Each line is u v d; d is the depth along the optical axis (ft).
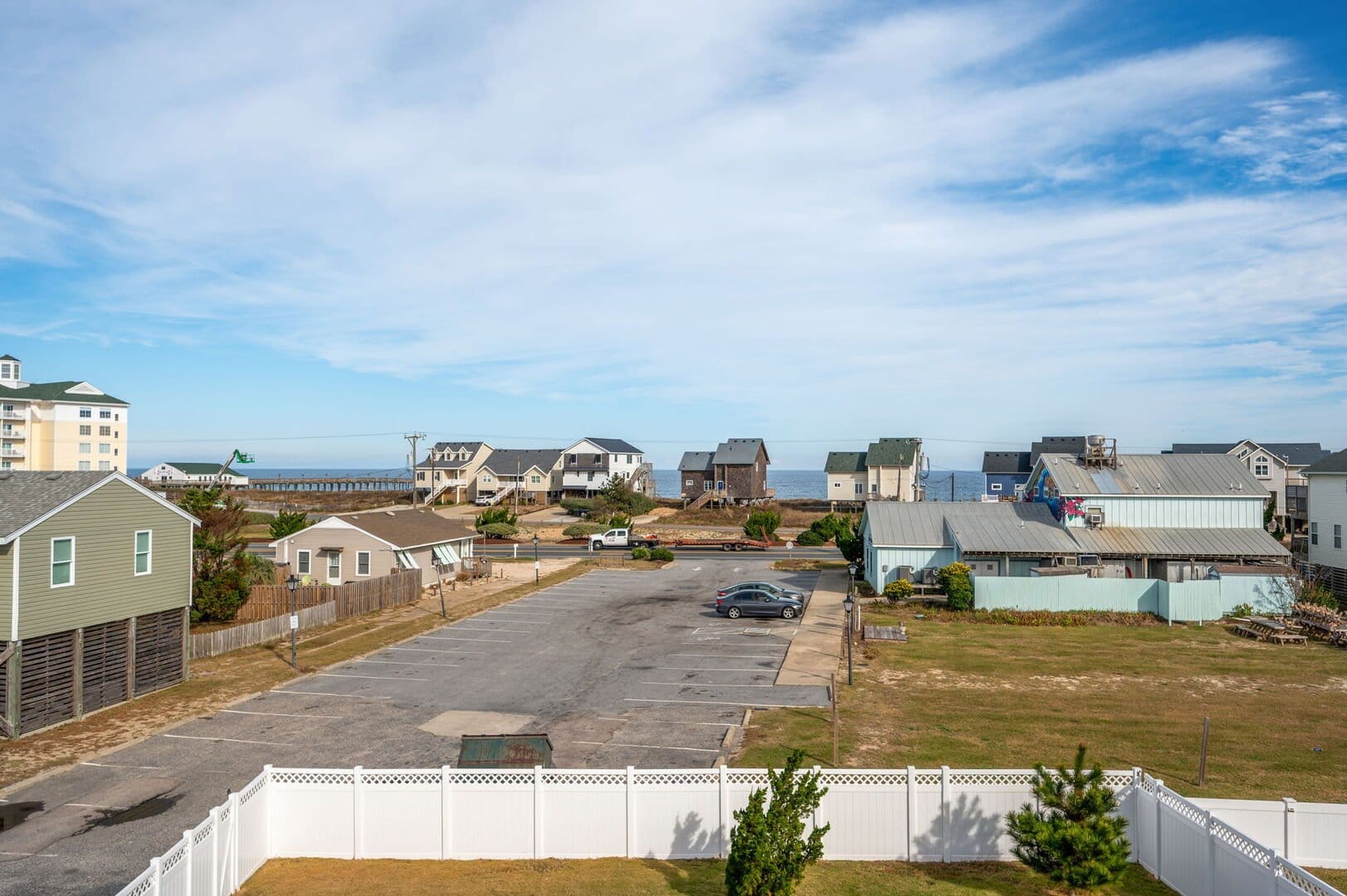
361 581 151.64
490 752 51.96
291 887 45.93
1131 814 50.01
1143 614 124.36
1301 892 36.73
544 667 97.76
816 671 93.97
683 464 350.64
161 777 62.95
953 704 80.12
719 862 49.16
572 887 45.55
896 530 147.64
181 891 39.88
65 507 76.79
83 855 50.21
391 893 45.06
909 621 124.47
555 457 374.02
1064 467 150.30
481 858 49.88
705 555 220.23
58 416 341.21
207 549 120.78
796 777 49.62
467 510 349.82
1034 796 48.14
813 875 47.29
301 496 400.67
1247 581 123.03
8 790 60.44
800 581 169.58
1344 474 140.56
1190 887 44.75
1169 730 71.77
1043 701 80.89
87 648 79.41
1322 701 80.84
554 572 185.88
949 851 49.73
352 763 65.51
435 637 115.65
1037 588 127.54
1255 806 46.03
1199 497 141.49
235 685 89.66
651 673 94.48
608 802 50.08
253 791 48.34
